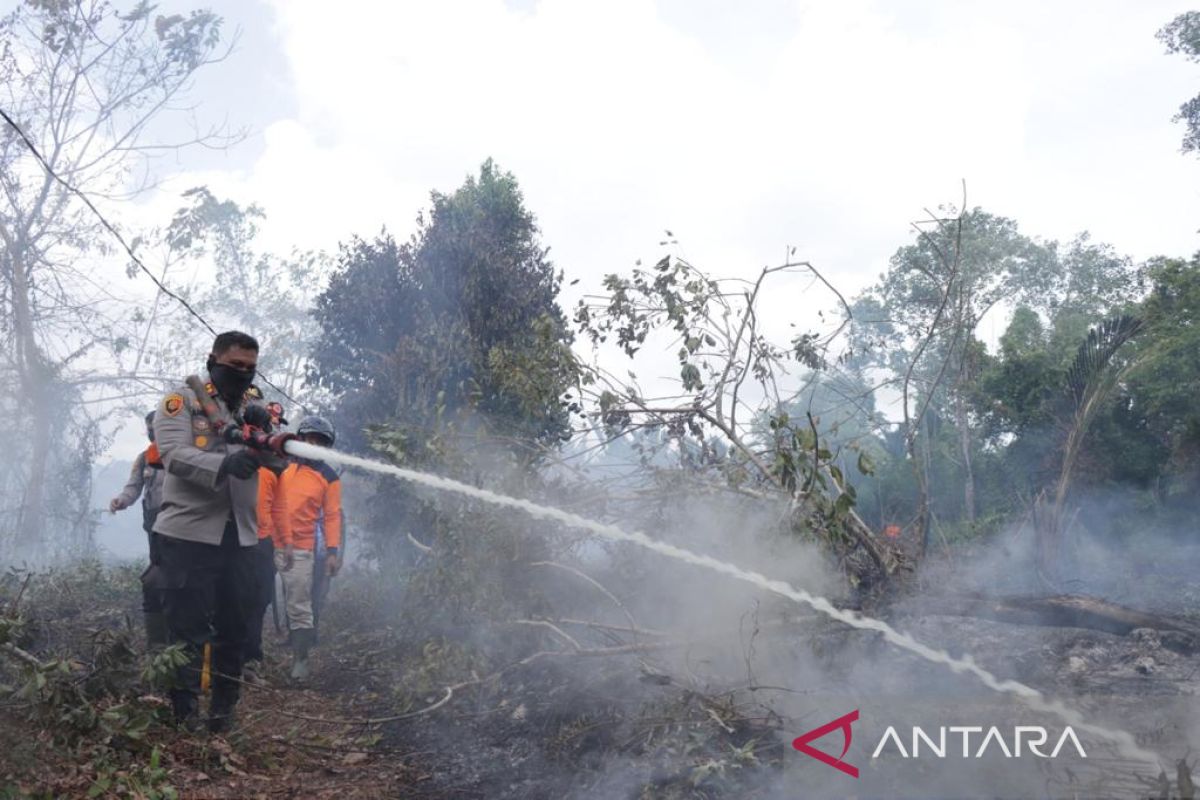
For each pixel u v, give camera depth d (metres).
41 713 3.84
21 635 4.73
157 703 4.41
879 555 5.55
